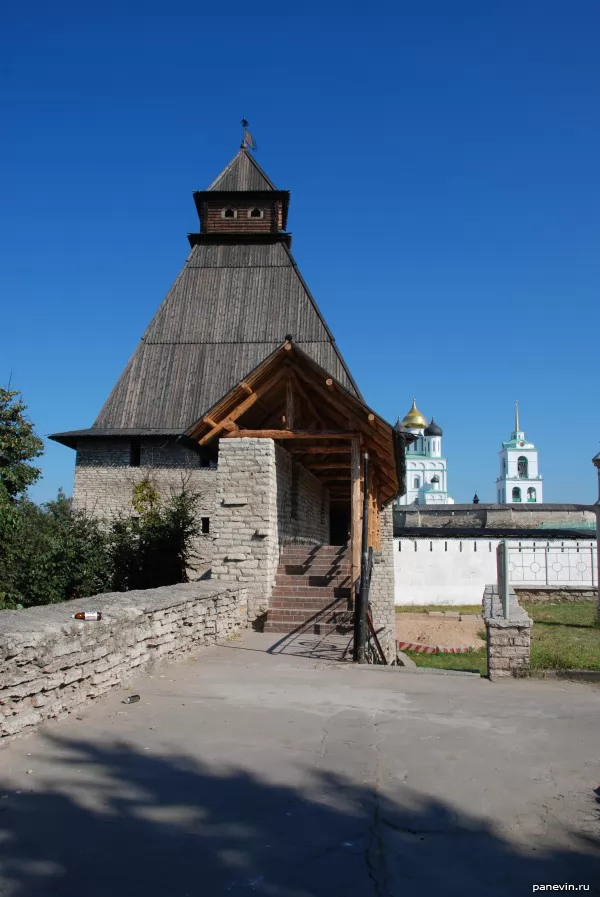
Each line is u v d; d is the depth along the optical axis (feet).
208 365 90.74
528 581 93.50
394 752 19.57
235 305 94.79
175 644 32.63
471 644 69.92
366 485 41.68
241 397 49.24
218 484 48.55
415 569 100.53
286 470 55.26
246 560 47.32
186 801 15.98
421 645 67.21
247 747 19.92
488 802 16.08
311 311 93.56
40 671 20.94
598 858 13.50
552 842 14.14
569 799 16.29
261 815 15.26
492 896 12.10
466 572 100.01
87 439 86.99
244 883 12.42
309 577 48.96
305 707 24.53
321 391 49.19
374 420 48.29
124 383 90.38
